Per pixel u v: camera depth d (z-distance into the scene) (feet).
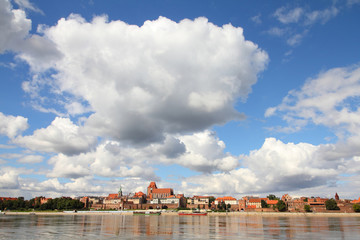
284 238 252.01
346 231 311.27
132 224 408.26
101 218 601.62
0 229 326.44
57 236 261.44
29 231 303.89
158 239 242.58
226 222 462.19
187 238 249.55
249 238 251.19
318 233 290.97
